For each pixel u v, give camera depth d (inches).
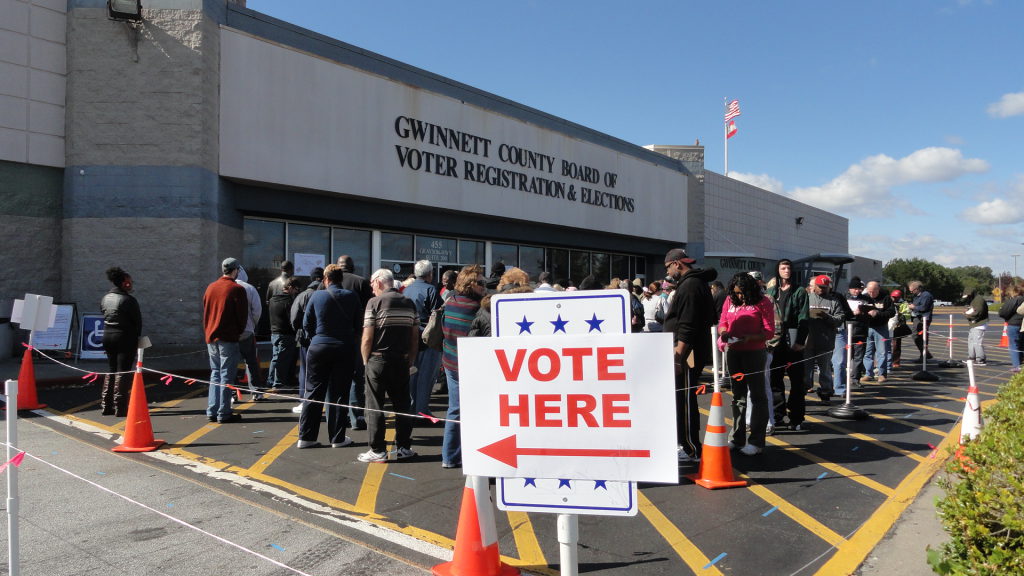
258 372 350.6
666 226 882.1
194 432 273.0
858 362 422.9
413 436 270.5
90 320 420.8
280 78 476.7
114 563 145.6
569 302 92.2
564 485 88.7
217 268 447.5
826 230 1396.4
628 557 150.6
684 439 228.5
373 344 226.2
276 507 183.6
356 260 553.0
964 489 102.5
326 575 141.7
